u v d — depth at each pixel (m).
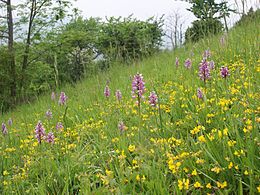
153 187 2.89
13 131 7.18
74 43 24.69
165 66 9.65
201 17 11.54
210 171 2.94
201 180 2.90
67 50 23.00
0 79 19.30
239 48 7.75
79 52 23.44
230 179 2.87
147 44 18.16
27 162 4.46
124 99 7.05
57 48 22.59
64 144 4.90
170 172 3.11
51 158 4.27
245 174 2.79
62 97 7.84
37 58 22.47
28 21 22.06
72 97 10.70
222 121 3.71
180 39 13.85
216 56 7.80
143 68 11.62
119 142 4.05
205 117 4.09
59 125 5.50
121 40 25.28
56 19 22.52
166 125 4.26
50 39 22.50
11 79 19.42
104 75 13.45
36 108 11.03
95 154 4.24
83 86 12.91
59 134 5.41
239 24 10.52
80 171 3.89
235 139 3.34
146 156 3.42
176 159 3.20
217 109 4.03
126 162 3.62
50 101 11.56
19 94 19.62
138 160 3.31
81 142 4.62
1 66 19.69
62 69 23.48
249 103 3.81
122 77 10.92
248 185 2.66
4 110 16.92
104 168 3.78
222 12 10.57
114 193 2.98
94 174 3.77
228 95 4.31
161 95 5.97
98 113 6.45
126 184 3.18
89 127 5.42
